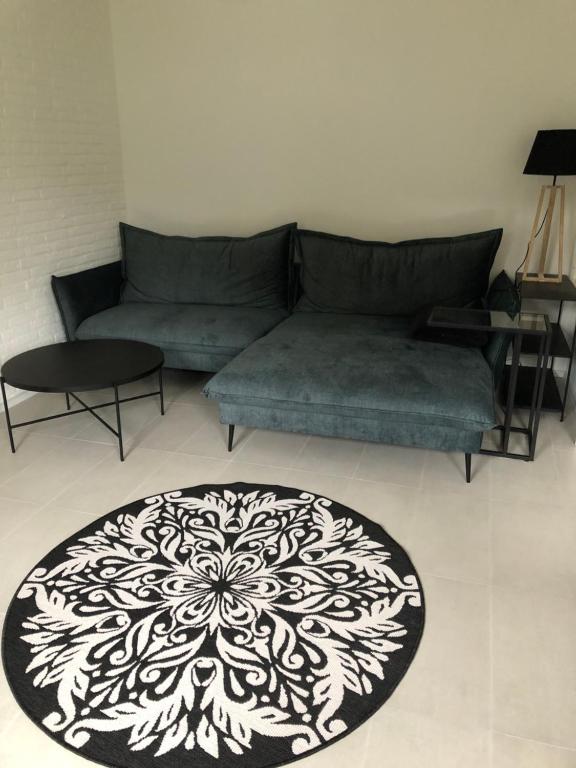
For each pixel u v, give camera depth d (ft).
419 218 12.32
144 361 9.49
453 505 7.91
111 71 12.90
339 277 11.65
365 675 5.34
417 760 4.62
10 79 10.22
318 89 12.02
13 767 4.58
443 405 8.00
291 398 8.50
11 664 5.47
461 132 11.55
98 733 4.83
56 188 11.59
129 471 8.75
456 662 5.48
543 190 10.57
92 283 12.08
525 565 6.76
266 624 5.92
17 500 8.01
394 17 11.18
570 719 4.95
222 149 12.98
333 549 7.03
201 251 12.40
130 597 6.28
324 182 12.62
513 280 11.90
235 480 8.52
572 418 10.37
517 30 10.71
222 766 4.57
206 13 12.13
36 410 10.83
